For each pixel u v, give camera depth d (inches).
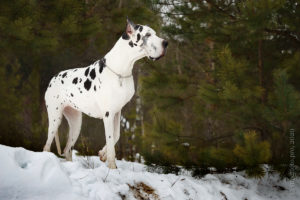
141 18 313.3
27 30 262.1
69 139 176.9
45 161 111.0
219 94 181.9
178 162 193.6
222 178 187.3
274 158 171.3
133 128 307.6
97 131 301.0
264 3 157.0
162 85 228.7
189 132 314.0
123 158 284.8
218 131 283.3
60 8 284.5
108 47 326.6
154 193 134.7
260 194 179.0
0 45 272.5
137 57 150.1
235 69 170.6
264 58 220.4
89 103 156.5
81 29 291.9
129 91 153.6
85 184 117.0
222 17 207.3
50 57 301.6
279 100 149.4
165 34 259.9
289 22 191.8
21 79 310.2
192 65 329.4
